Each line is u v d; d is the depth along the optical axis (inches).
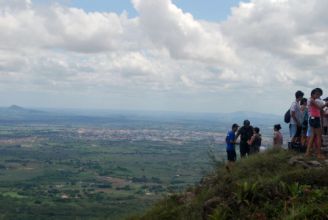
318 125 524.7
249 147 679.1
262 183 447.2
